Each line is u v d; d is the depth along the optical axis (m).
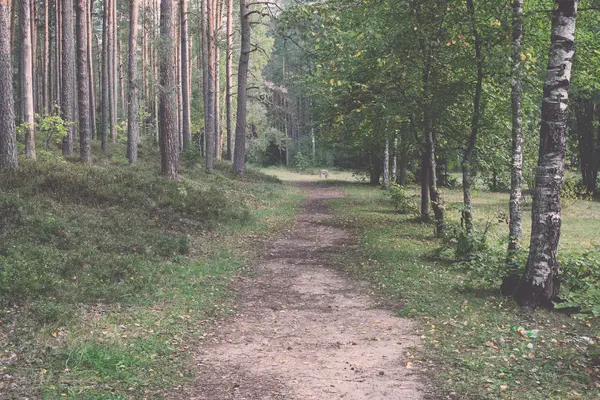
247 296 10.70
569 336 7.61
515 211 12.55
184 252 13.60
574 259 10.21
